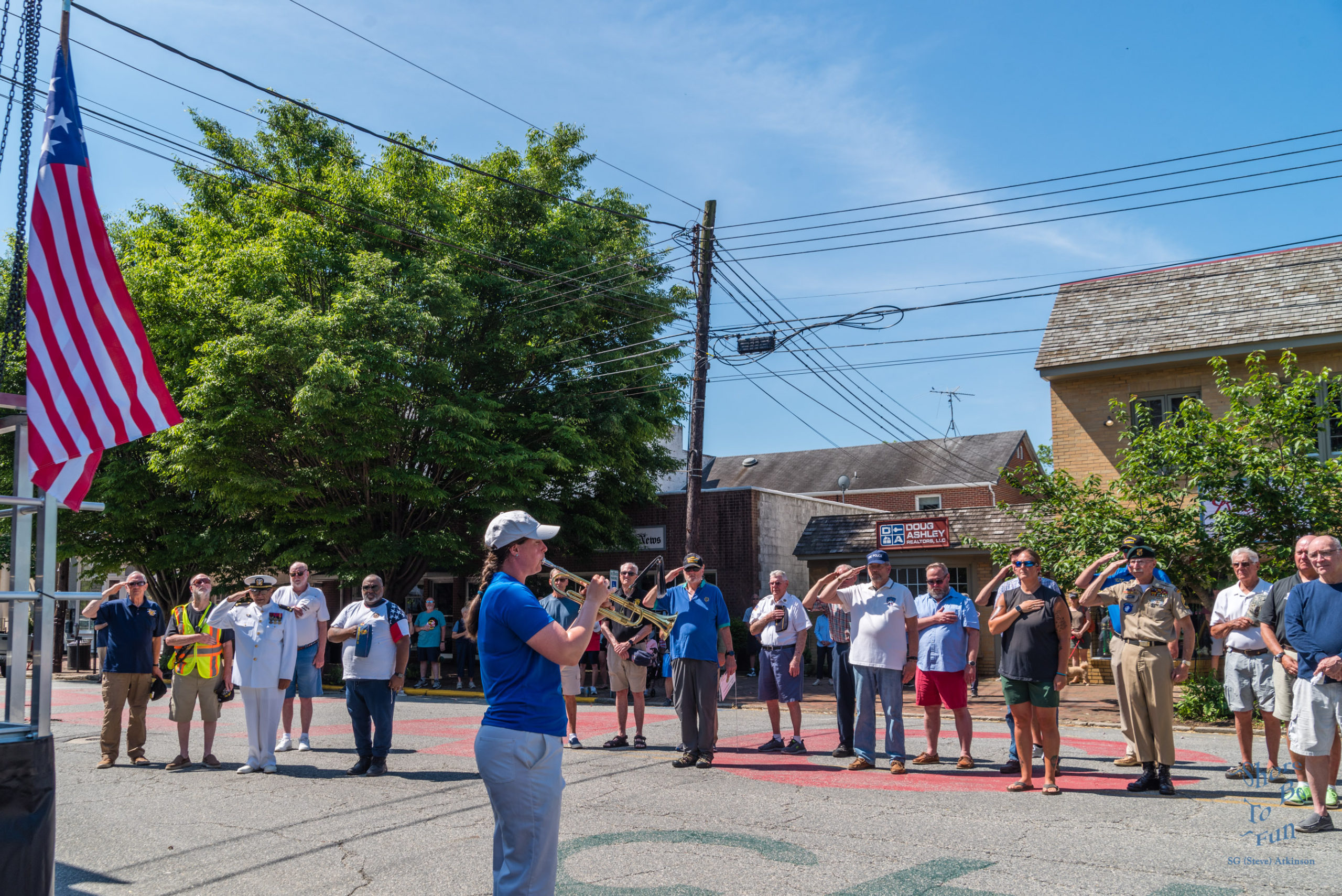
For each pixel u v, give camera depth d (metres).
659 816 7.20
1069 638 7.99
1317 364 17.53
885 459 41.81
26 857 4.09
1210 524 13.66
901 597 9.15
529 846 4.05
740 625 23.50
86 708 15.65
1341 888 5.33
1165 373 18.83
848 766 9.43
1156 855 6.01
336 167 21.56
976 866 5.81
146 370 5.59
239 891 5.50
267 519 21.44
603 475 25.19
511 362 22.45
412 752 10.48
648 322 24.05
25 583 4.71
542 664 4.16
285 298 19.84
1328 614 6.57
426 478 20.19
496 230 23.31
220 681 9.86
